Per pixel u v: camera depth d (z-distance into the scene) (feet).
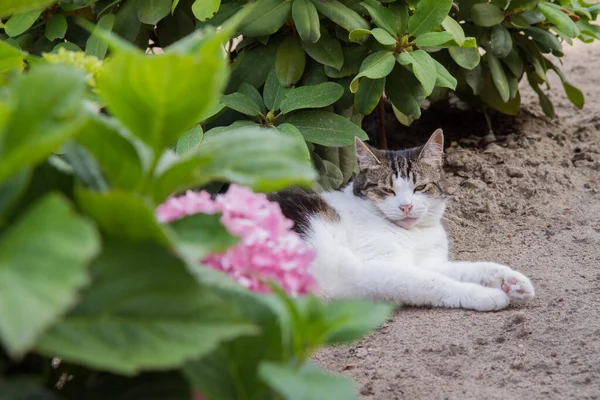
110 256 4.54
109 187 5.24
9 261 3.81
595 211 15.84
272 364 4.59
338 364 10.66
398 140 19.45
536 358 10.28
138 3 14.70
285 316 5.13
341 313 5.10
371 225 13.65
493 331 11.25
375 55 14.14
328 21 15.39
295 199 13.67
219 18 14.58
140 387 4.92
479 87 17.85
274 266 5.96
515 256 14.24
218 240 4.96
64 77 4.58
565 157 18.35
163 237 4.62
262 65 15.14
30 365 4.91
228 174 4.87
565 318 11.41
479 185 16.87
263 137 5.16
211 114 12.87
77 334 4.28
